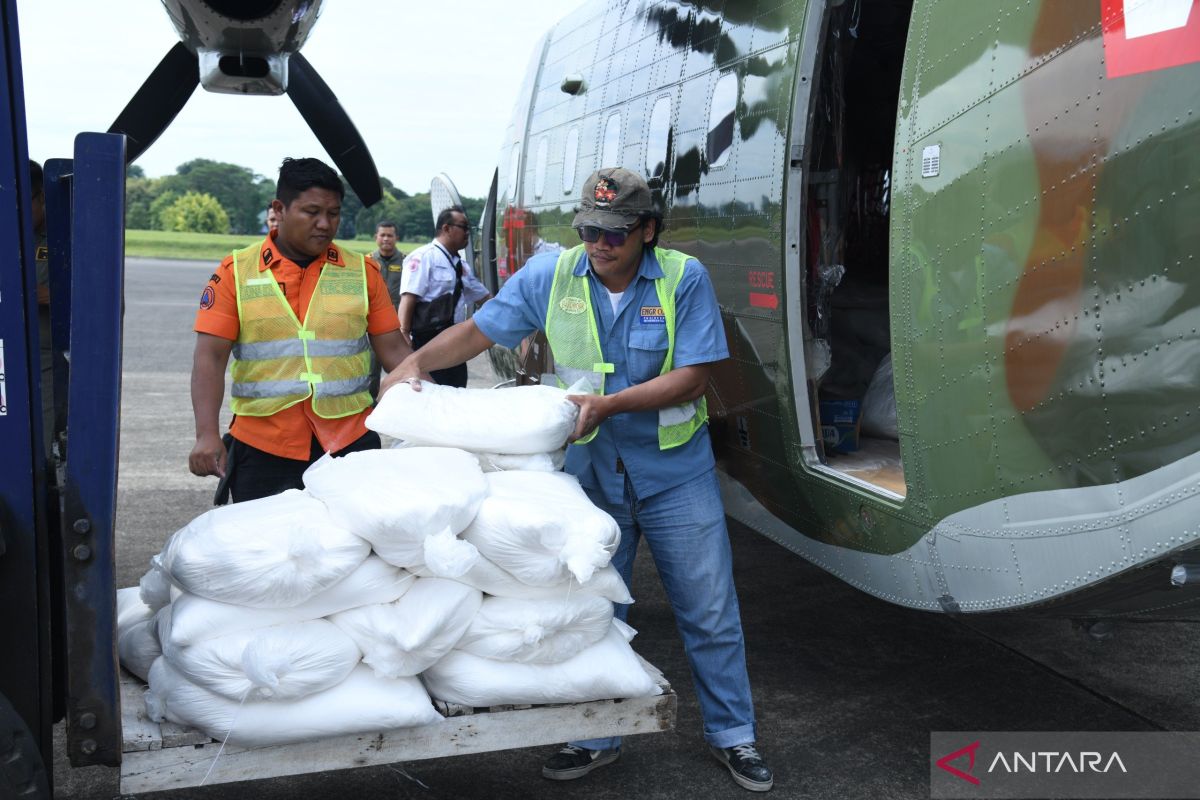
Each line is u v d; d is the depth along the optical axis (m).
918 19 2.95
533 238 7.00
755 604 4.68
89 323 2.13
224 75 3.29
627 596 2.57
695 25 4.50
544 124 6.85
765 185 3.66
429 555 2.25
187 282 31.45
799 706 3.64
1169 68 2.15
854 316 4.59
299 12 3.07
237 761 2.31
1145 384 2.24
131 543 5.30
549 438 2.74
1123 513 2.33
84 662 2.19
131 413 9.05
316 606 2.33
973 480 2.77
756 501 4.09
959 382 2.78
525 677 2.47
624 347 2.99
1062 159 2.41
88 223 2.12
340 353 3.24
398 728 2.38
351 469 2.48
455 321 7.26
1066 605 2.62
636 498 3.05
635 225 2.83
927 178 2.87
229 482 3.29
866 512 3.29
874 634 4.32
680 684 3.84
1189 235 2.12
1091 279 2.35
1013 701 3.67
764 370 3.74
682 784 3.09
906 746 3.34
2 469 2.19
